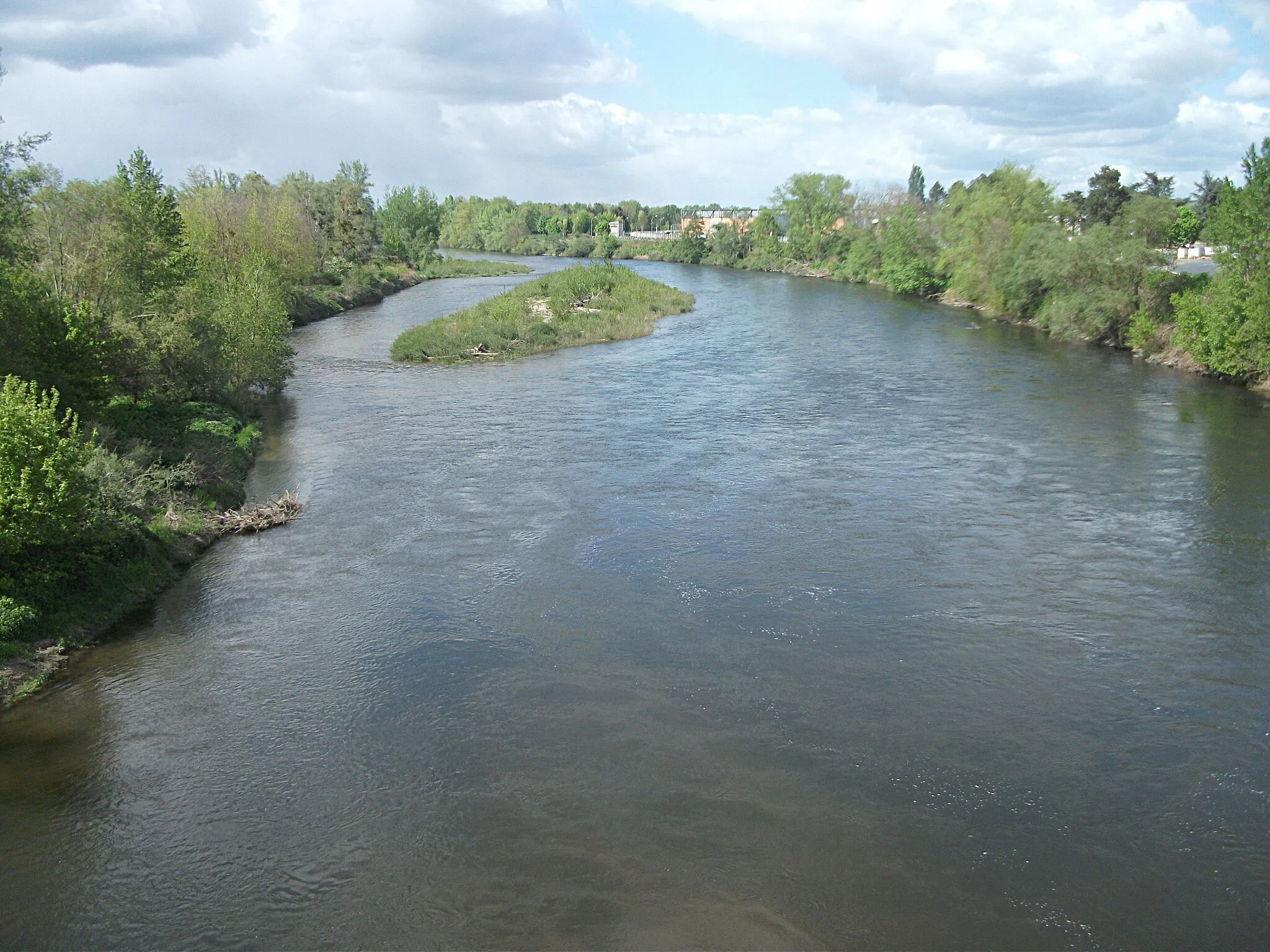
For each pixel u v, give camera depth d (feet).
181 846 41.65
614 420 118.62
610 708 51.88
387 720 51.31
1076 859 40.06
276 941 36.22
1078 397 128.26
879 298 273.95
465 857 40.55
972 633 60.13
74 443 62.08
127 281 108.47
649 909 37.45
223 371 118.21
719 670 55.72
